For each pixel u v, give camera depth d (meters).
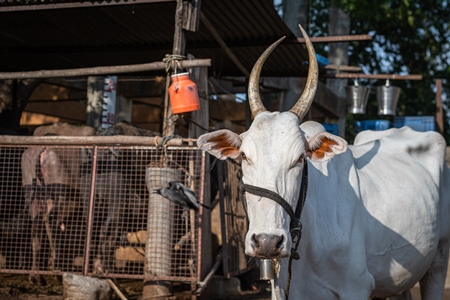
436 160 5.14
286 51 8.07
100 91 9.81
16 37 7.83
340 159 4.19
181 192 5.36
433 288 5.13
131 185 6.73
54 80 11.34
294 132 3.29
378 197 4.34
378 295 4.65
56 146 6.00
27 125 12.97
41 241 6.59
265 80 10.06
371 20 18.30
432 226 4.71
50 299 6.02
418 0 19.06
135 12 6.80
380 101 10.33
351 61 18.88
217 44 7.91
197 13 5.89
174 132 5.86
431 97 18.70
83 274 5.91
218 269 7.12
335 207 3.94
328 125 10.14
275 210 3.18
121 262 6.76
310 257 3.77
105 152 6.63
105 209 6.71
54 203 6.65
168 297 5.82
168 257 5.84
